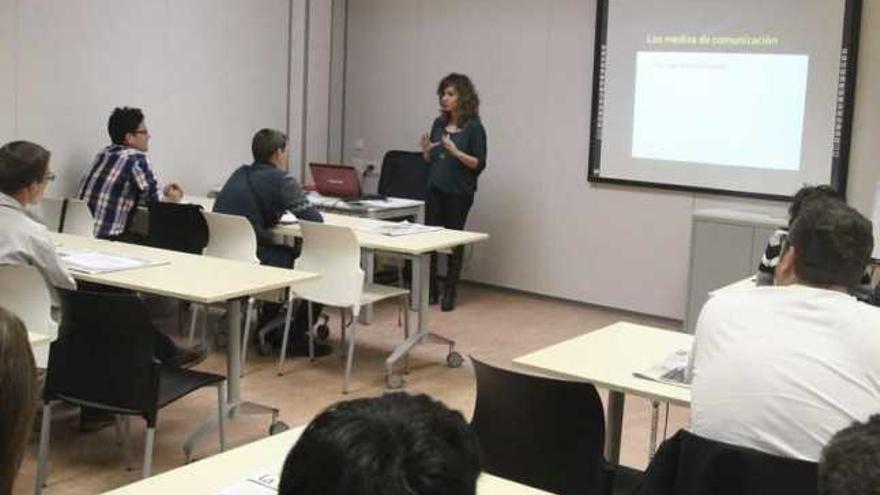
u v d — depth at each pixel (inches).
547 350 123.4
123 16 261.0
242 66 295.1
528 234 295.4
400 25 317.4
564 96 284.0
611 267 280.1
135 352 129.3
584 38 278.7
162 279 156.3
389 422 36.7
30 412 47.8
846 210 91.0
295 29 310.8
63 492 142.6
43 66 244.2
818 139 241.0
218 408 161.3
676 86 262.5
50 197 247.1
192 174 284.2
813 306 87.2
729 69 253.6
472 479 36.8
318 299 201.0
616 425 124.3
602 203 279.9
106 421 169.0
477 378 108.8
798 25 241.3
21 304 140.3
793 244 91.2
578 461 102.2
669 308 270.4
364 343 234.1
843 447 43.3
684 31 259.4
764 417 85.0
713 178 259.3
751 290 92.8
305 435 37.0
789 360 85.3
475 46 300.8
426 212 278.7
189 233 217.9
